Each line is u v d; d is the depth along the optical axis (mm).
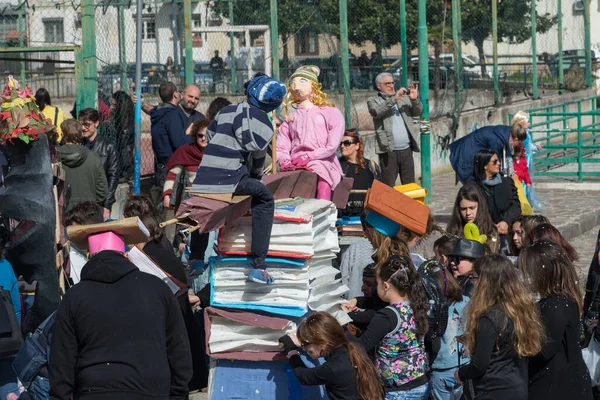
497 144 10953
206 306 6926
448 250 7219
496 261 5832
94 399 5016
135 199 6730
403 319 6176
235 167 5812
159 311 5246
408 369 6219
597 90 37000
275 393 6207
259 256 5863
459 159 11234
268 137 5914
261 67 21172
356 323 6805
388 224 6941
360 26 23016
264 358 6145
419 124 18406
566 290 6117
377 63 23219
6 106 6801
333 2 22703
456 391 6789
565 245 7391
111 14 17328
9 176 6914
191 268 8570
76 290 5168
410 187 7859
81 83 12461
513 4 29812
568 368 6086
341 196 7902
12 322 6141
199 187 5805
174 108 12508
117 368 5047
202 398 7859
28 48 12164
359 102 21531
